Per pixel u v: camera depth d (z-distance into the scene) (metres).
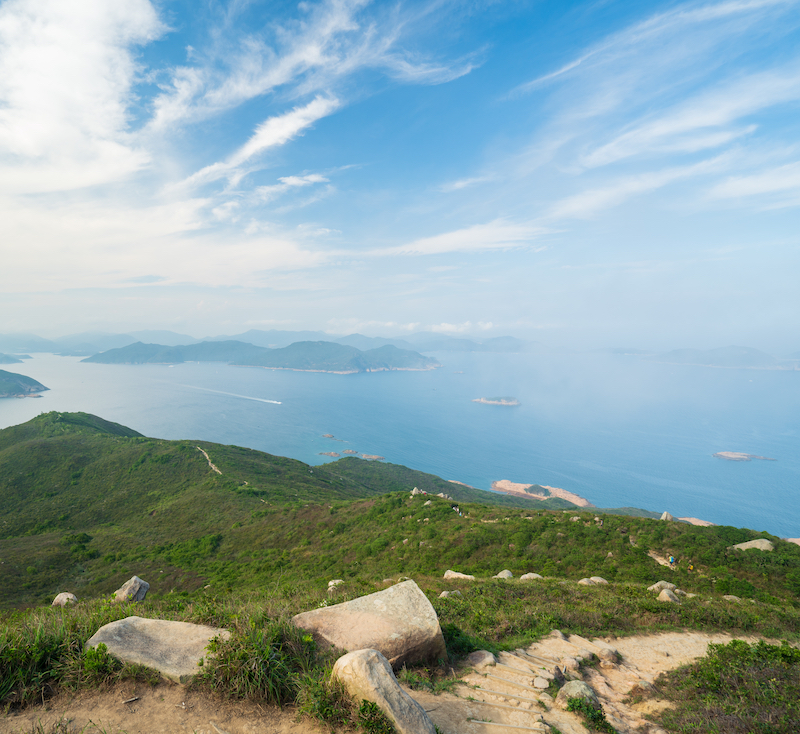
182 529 74.44
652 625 14.04
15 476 105.56
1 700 5.76
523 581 22.16
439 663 8.95
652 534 35.50
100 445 124.25
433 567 39.91
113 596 10.70
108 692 6.10
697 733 7.25
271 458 138.62
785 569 27.77
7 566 56.19
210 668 6.40
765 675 9.12
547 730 6.70
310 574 43.09
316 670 6.84
